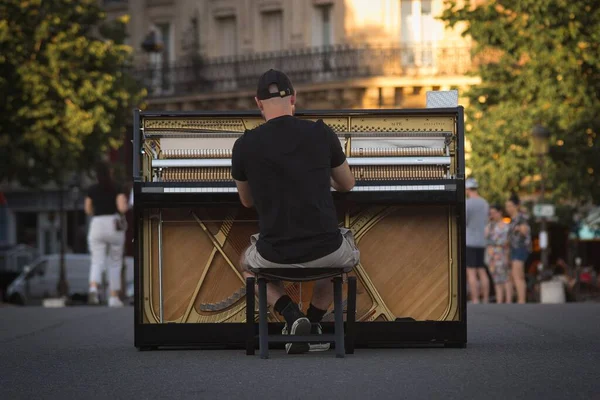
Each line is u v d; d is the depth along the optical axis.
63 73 44.00
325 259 9.95
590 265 53.16
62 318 16.52
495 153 41.56
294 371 9.27
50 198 67.38
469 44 52.78
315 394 8.05
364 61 53.22
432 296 10.98
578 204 42.09
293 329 10.27
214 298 11.04
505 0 39.84
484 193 41.72
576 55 39.25
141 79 57.06
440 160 10.77
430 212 10.95
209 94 57.62
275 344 11.07
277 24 56.91
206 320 11.04
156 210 10.99
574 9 38.66
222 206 10.65
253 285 10.16
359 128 10.94
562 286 33.75
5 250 65.12
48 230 68.00
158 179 10.88
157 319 11.03
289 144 10.08
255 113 10.91
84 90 43.91
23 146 43.44
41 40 44.12
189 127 10.91
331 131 10.23
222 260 11.02
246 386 8.48
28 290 52.31
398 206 10.91
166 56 60.69
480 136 41.44
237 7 57.94
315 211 9.96
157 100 59.22
